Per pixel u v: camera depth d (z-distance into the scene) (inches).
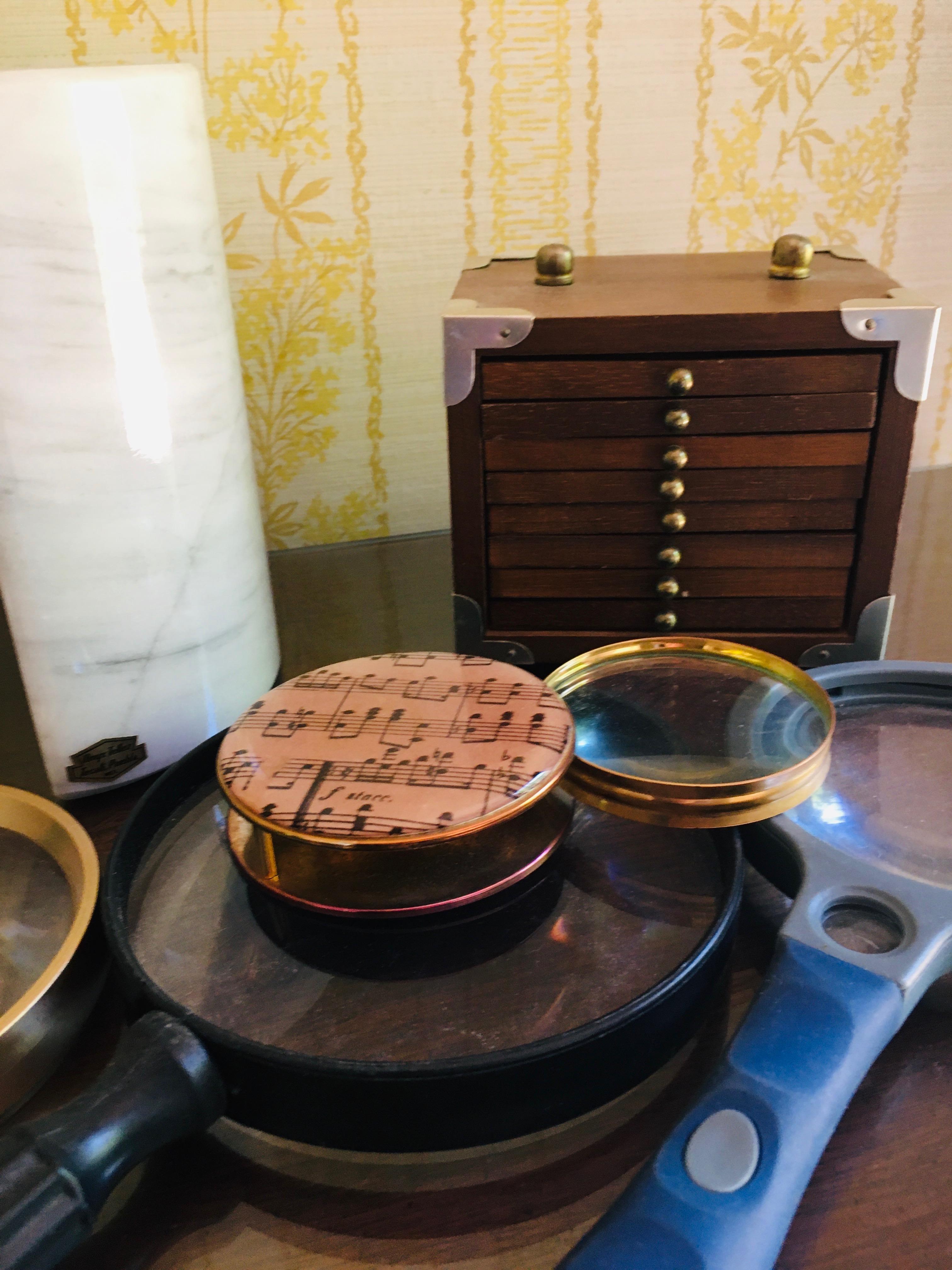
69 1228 12.0
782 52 30.5
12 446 18.3
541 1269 13.0
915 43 31.0
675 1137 12.9
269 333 31.6
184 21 27.3
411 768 16.5
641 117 30.9
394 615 30.5
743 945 17.9
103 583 20.1
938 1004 16.7
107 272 18.0
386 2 28.0
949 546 32.8
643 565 23.9
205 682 22.6
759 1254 11.7
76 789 21.9
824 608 24.2
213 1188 14.3
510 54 29.3
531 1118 14.1
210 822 20.0
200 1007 15.7
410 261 31.6
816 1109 13.2
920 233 34.2
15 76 16.8
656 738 19.1
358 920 16.1
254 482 24.2
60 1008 15.5
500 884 16.5
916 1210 13.4
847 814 19.0
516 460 22.8
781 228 33.3
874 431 22.0
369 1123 13.7
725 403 21.9
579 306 22.3
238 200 29.7
